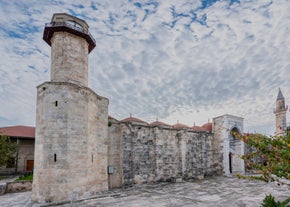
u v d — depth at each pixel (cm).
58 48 2164
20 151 3803
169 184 2753
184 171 3161
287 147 741
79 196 1820
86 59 2358
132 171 2647
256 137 857
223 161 3800
